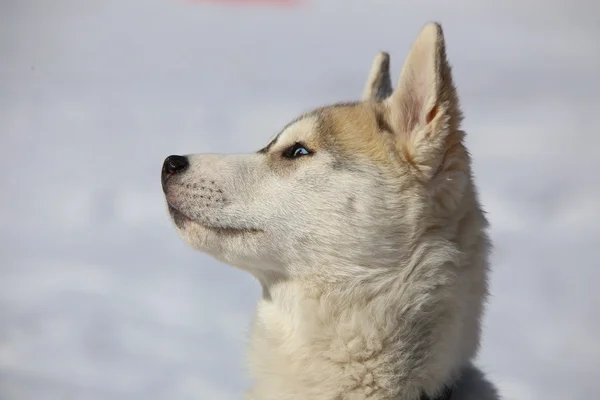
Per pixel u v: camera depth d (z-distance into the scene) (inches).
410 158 205.6
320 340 201.2
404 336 197.5
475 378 212.4
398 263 202.1
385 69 267.7
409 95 209.3
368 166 207.8
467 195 207.8
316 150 214.5
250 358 217.5
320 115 222.1
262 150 229.1
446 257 200.1
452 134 203.8
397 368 196.2
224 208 216.2
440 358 199.3
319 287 206.2
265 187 215.6
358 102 233.3
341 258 204.7
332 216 207.2
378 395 197.5
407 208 203.3
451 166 204.5
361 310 200.5
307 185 211.3
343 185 208.1
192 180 220.1
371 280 202.4
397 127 211.6
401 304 199.0
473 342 207.6
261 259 213.3
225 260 221.3
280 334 210.7
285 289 211.2
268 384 208.7
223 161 222.1
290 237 209.6
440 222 203.8
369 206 204.2
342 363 199.0
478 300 208.1
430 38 201.6
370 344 196.5
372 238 202.8
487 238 212.2
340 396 199.8
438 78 200.7
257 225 213.3
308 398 202.2
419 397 198.7
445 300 200.4
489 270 212.5
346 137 213.8
